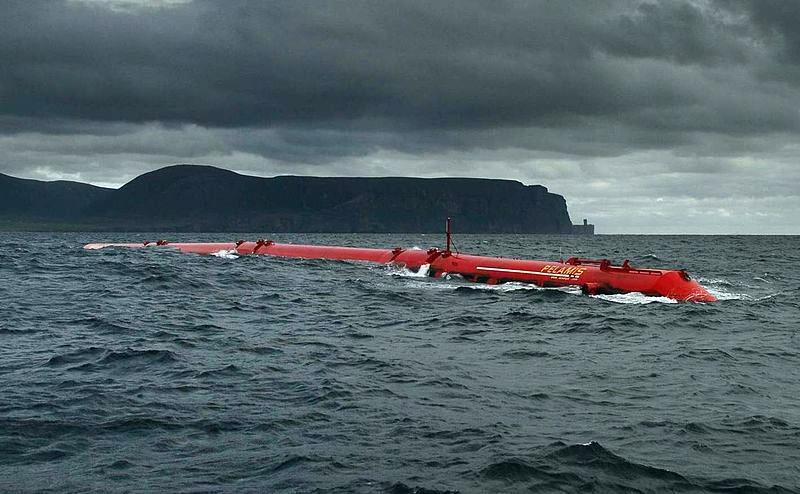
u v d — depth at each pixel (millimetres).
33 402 18125
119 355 23609
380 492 13211
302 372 21906
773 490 13633
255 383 20484
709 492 13523
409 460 14734
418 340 28016
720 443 16156
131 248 77938
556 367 23703
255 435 16094
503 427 16953
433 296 40625
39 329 28375
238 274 48969
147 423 16703
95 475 13773
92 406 17922
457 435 16328
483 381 21500
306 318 32938
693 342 28375
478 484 13609
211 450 15141
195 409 17891
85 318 31016
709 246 164625
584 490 13508
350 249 60656
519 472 14156
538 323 32156
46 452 14891
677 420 17797
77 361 22828
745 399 19984
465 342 27797
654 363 24469
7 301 35688
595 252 122500
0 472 13852
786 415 18422
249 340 27000
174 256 63719
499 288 43500
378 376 21656
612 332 30203
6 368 21797
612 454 15094
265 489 13234
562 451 15273
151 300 37219
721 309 37031
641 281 41250
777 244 184625
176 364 22625
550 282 43969
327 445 15508
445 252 50969
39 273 48688
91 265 53562
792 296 44812
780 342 28688
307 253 62469
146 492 13055
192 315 32844
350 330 29844
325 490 13211
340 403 18594
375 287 44156
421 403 18875
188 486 13320
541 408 18766
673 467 14648
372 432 16438
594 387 21078
